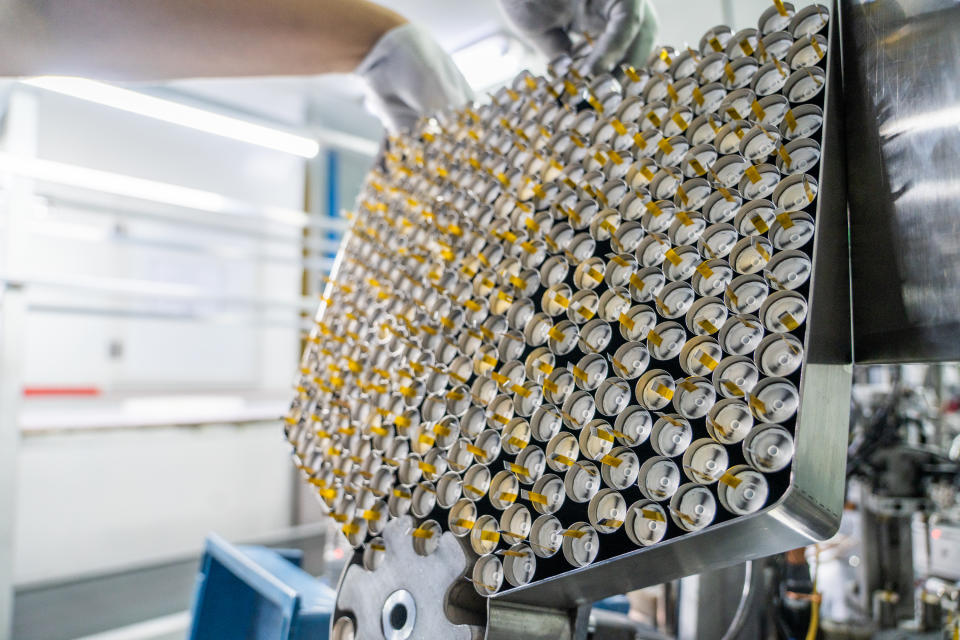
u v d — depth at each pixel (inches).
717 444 16.1
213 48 31.9
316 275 158.6
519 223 24.5
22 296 63.6
